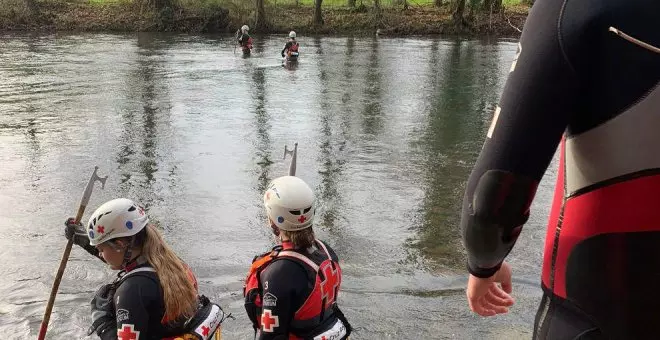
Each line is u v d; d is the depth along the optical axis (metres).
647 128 1.10
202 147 10.03
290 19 38.66
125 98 14.48
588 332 1.22
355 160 9.48
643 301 1.15
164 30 36.09
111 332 2.96
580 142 1.19
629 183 1.13
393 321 4.63
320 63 22.72
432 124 12.40
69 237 3.33
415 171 8.94
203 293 5.03
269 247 6.06
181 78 17.92
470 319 4.67
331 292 2.94
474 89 17.19
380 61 23.81
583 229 1.20
